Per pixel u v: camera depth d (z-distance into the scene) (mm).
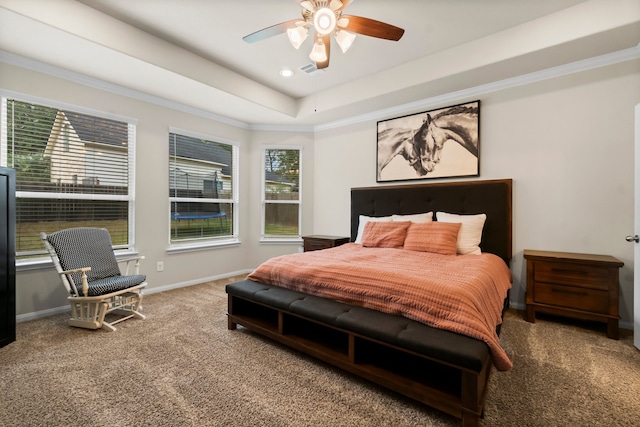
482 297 1802
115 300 2783
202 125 4227
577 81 2844
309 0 1851
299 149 4953
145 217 3652
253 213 4918
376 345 1959
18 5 2035
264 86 3961
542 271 2719
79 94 3074
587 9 2342
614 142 2701
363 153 4375
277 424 1421
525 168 3123
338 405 1564
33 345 2230
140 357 2059
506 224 3170
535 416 1470
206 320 2770
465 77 3098
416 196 3748
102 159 3314
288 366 1956
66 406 1531
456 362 1364
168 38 2848
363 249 3369
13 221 2291
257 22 2578
